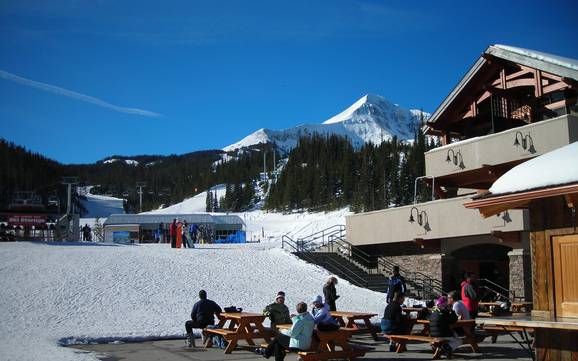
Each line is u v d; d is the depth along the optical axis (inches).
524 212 944.9
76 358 514.0
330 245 1441.9
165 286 1035.9
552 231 370.3
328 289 724.0
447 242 1114.1
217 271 1187.3
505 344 625.0
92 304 890.7
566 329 342.6
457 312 586.9
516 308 796.0
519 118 1093.1
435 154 1192.8
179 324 775.1
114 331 708.7
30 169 6953.7
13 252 1302.9
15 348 573.6
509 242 985.5
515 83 1086.4
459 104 1208.8
